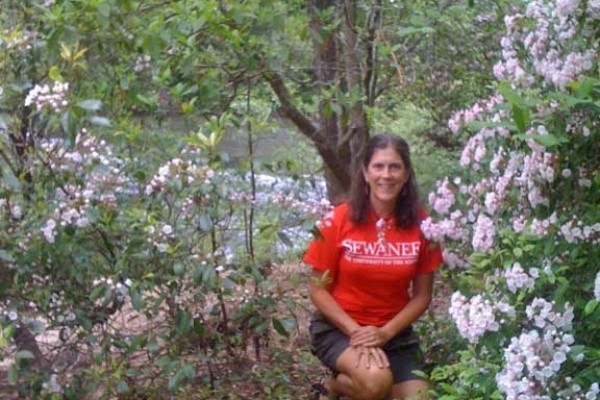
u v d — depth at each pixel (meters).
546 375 3.30
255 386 4.84
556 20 3.80
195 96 4.68
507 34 4.14
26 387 4.27
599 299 3.32
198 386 4.79
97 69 4.54
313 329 4.59
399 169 4.32
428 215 4.46
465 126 4.19
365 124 5.48
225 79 4.84
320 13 4.98
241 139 5.02
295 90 5.34
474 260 3.75
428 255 4.45
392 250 4.40
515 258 3.62
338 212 4.45
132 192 4.27
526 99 3.51
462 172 4.50
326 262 4.46
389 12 5.34
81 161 4.04
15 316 4.12
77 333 4.33
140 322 4.55
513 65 4.02
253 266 4.32
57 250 4.08
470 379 3.63
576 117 3.58
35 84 4.26
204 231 4.16
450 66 5.98
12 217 4.10
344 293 4.50
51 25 4.16
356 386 4.36
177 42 4.49
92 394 4.41
